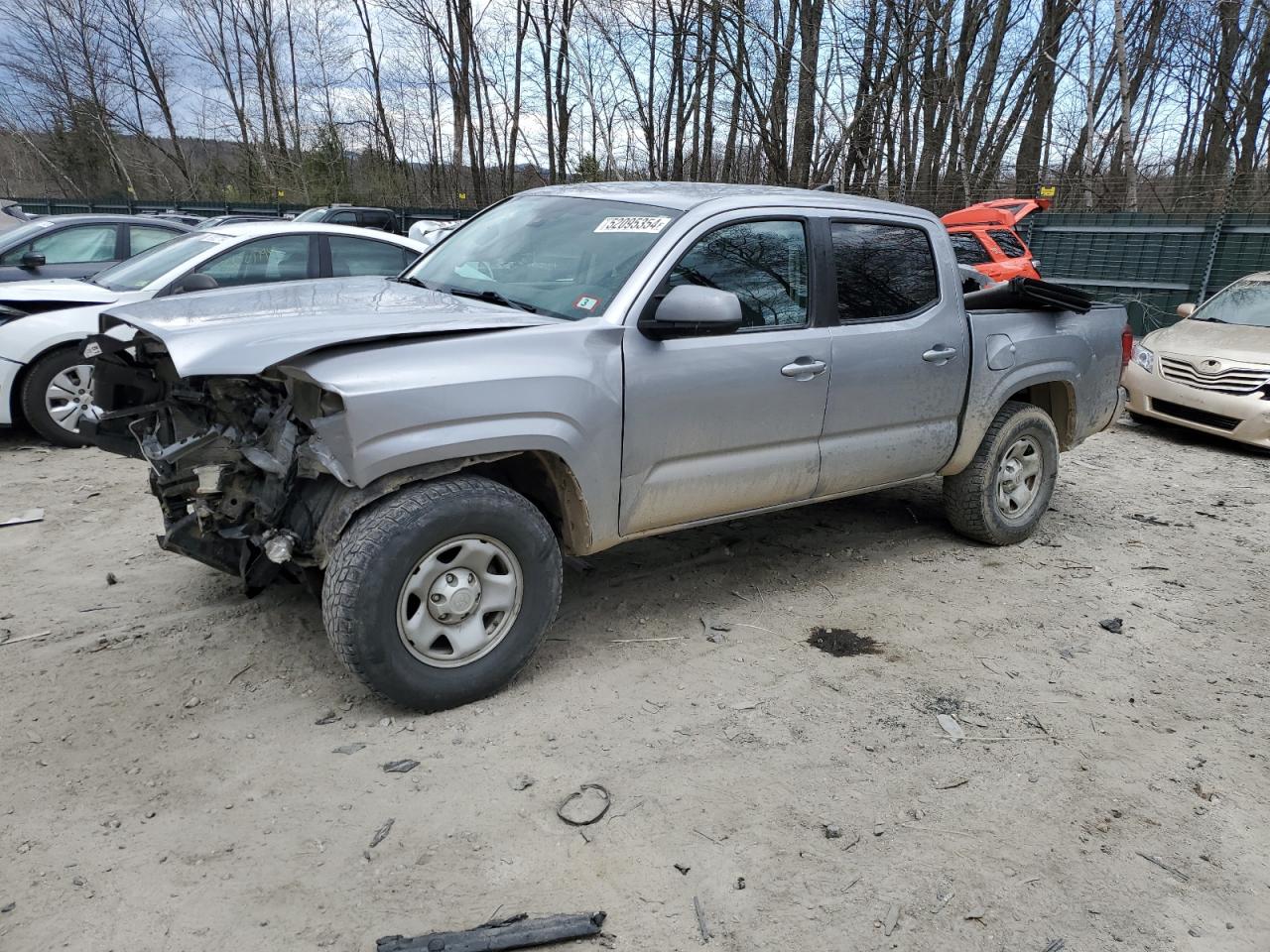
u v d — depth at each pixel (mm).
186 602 4082
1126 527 5949
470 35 29359
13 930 2248
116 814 2689
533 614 3408
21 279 8133
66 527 5035
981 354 4816
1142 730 3449
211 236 7207
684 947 2305
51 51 33219
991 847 2738
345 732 3152
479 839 2652
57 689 3342
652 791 2904
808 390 4047
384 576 3000
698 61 18578
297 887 2439
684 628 4090
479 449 3125
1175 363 8648
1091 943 2396
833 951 2322
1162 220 13961
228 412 3203
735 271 3854
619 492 3568
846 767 3096
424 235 12180
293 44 33062
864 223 4395
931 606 4477
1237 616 4574
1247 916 2527
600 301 3541
